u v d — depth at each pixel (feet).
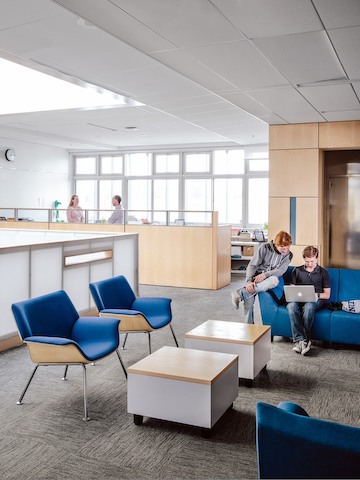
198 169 42.98
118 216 30.12
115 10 10.88
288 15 10.91
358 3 10.17
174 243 28.17
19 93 27.30
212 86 17.38
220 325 14.10
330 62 14.30
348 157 25.35
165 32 12.19
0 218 36.09
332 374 13.60
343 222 25.70
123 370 13.05
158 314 15.03
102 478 8.32
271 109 20.84
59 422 10.44
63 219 45.91
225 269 28.78
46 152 43.88
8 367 13.99
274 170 24.68
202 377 9.71
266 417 5.08
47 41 14.65
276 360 14.85
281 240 16.61
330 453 4.76
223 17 11.14
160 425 10.34
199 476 8.41
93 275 19.90
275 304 16.55
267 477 5.09
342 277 16.93
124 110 26.63
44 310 11.92
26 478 8.30
